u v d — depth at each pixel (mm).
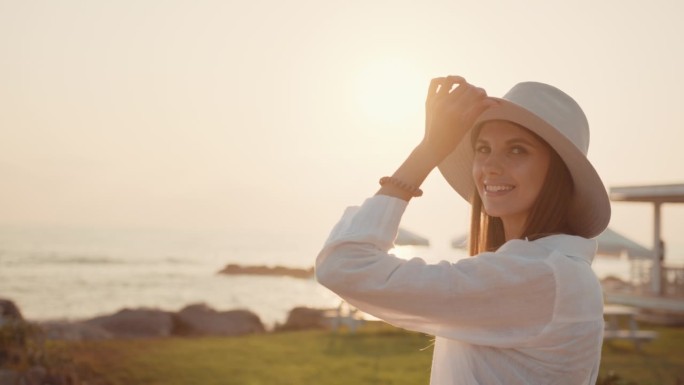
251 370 10812
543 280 1620
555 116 1784
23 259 76438
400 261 1649
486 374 1687
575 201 1877
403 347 13633
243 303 39438
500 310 1621
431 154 1720
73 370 9609
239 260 94500
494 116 1818
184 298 42625
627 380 10039
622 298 20984
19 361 9008
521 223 1919
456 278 1619
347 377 10375
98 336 17109
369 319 17594
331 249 1669
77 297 42062
